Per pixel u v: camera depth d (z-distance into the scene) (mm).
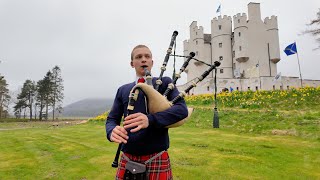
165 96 2381
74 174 5883
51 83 76812
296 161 6457
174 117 2150
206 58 61406
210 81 50031
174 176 5355
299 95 18344
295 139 9297
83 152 8422
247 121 13406
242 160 6621
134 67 2629
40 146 10195
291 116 13086
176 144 8953
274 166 6066
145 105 2316
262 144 8570
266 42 58656
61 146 9977
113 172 5918
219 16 60688
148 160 2350
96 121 23016
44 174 6020
